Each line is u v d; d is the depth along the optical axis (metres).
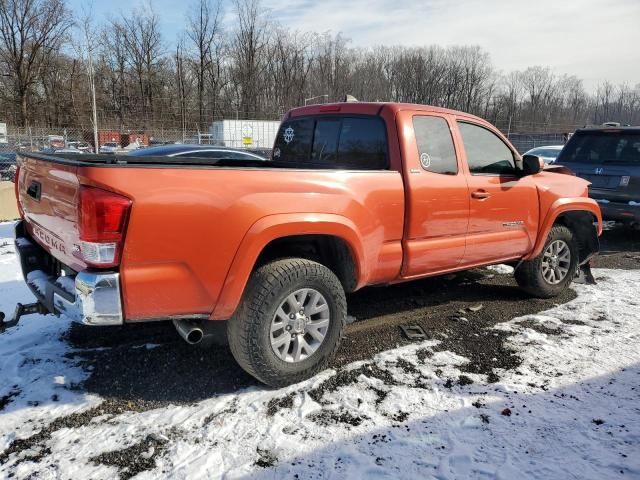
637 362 3.70
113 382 3.33
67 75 57.25
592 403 3.14
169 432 2.82
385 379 3.42
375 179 3.58
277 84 60.84
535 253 4.92
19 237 3.80
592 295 5.30
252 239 2.96
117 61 60.56
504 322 4.50
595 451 2.67
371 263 3.62
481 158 4.42
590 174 7.90
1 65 54.34
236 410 3.04
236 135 31.84
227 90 60.56
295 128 4.78
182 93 60.62
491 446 2.71
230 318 3.12
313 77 63.16
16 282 5.44
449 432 2.84
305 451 2.67
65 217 2.86
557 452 2.67
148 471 2.52
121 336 3.99
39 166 3.25
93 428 2.85
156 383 3.33
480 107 77.00
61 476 2.47
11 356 3.62
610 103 90.75
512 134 43.53
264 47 59.06
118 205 2.58
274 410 3.04
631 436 2.80
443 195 3.98
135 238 2.64
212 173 2.86
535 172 4.57
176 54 59.66
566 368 3.60
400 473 2.50
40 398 3.13
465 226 4.21
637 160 7.46
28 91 55.59
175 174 2.74
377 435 2.81
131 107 61.03
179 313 2.88
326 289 3.35
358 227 3.46
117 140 31.95
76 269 2.86
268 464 2.57
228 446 2.71
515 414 3.02
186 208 2.76
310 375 3.40
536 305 4.99
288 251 3.54
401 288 5.43
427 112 4.03
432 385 3.35
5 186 10.00
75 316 2.73
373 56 72.75
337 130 4.30
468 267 4.44
